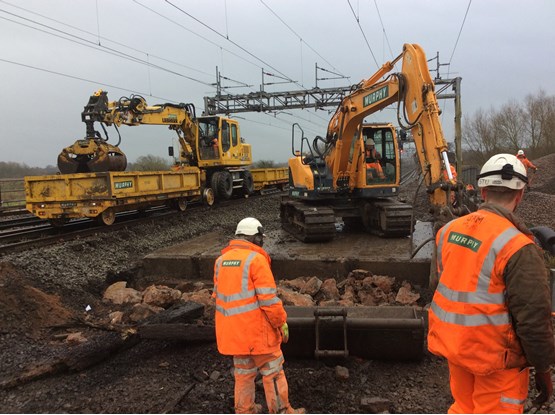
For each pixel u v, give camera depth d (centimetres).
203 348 486
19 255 779
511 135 3878
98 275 819
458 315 228
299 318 459
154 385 405
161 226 1254
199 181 1561
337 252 780
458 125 2559
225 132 1814
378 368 451
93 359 441
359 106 850
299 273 743
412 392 400
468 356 223
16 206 1719
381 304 638
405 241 880
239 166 2036
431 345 247
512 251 211
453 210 520
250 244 339
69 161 1168
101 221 1111
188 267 788
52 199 1086
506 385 222
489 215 229
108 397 384
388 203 955
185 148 1734
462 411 243
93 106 1170
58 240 952
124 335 478
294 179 1106
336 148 934
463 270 229
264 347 323
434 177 588
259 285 320
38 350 479
